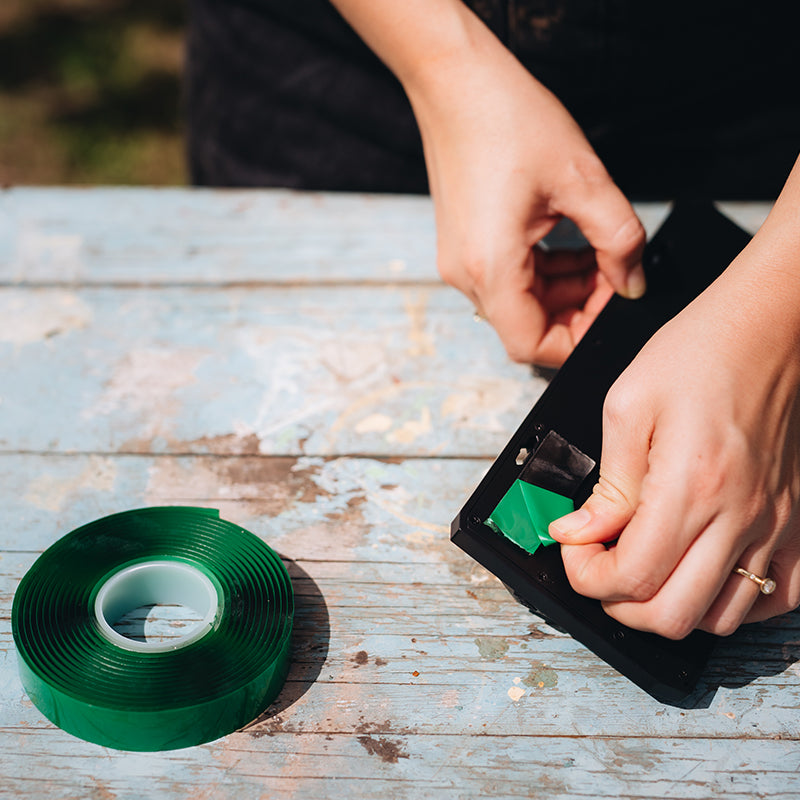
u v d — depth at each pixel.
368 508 1.00
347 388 1.14
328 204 1.43
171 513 0.91
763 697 0.84
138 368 1.15
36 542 0.94
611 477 0.82
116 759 0.76
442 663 0.85
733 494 0.73
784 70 1.33
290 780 0.76
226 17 1.44
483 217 1.04
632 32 1.24
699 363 0.76
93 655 0.78
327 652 0.85
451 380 1.16
